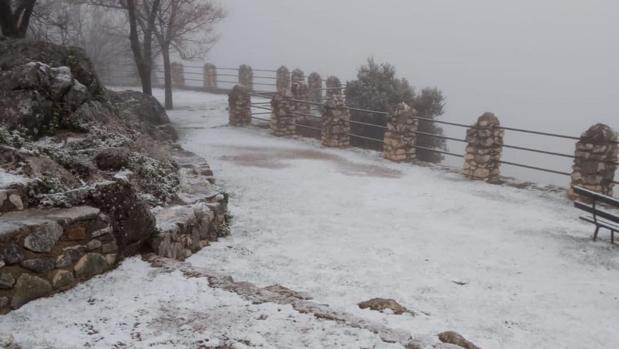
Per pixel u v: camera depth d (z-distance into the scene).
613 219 7.35
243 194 10.02
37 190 4.92
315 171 12.25
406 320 4.62
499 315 5.19
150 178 7.20
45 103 6.93
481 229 8.31
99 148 6.89
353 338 3.78
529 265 6.77
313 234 7.73
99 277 4.84
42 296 4.33
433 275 6.25
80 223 4.67
